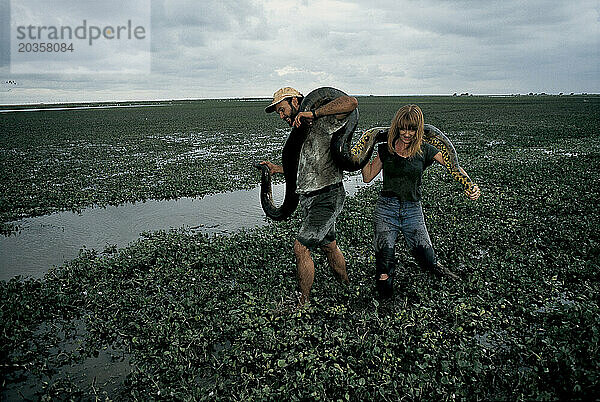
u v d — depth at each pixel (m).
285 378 4.32
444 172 15.68
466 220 9.09
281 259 7.15
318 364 4.50
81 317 5.83
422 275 6.40
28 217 10.91
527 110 57.44
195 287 6.32
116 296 6.21
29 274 7.37
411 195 5.45
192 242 8.20
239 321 5.31
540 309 5.56
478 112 54.81
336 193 5.24
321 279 6.42
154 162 19.64
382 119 43.06
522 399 3.86
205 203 12.11
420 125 5.01
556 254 7.08
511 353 4.62
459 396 3.99
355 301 5.82
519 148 22.14
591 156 18.25
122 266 7.09
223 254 7.47
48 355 4.98
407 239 5.70
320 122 5.01
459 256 7.04
